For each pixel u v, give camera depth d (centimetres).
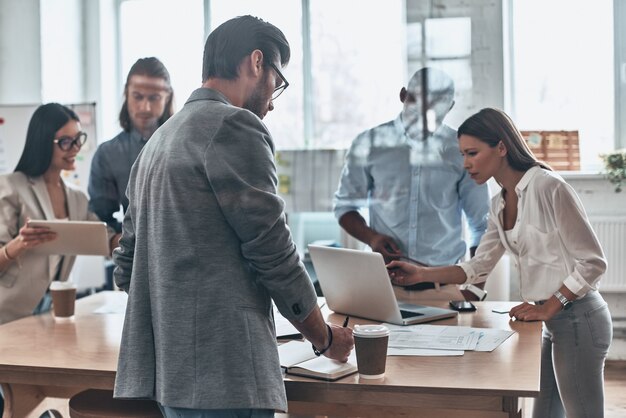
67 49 535
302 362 200
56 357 224
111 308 302
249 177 164
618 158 479
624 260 476
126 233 192
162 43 519
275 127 481
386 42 462
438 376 190
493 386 180
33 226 292
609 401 409
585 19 499
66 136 330
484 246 278
